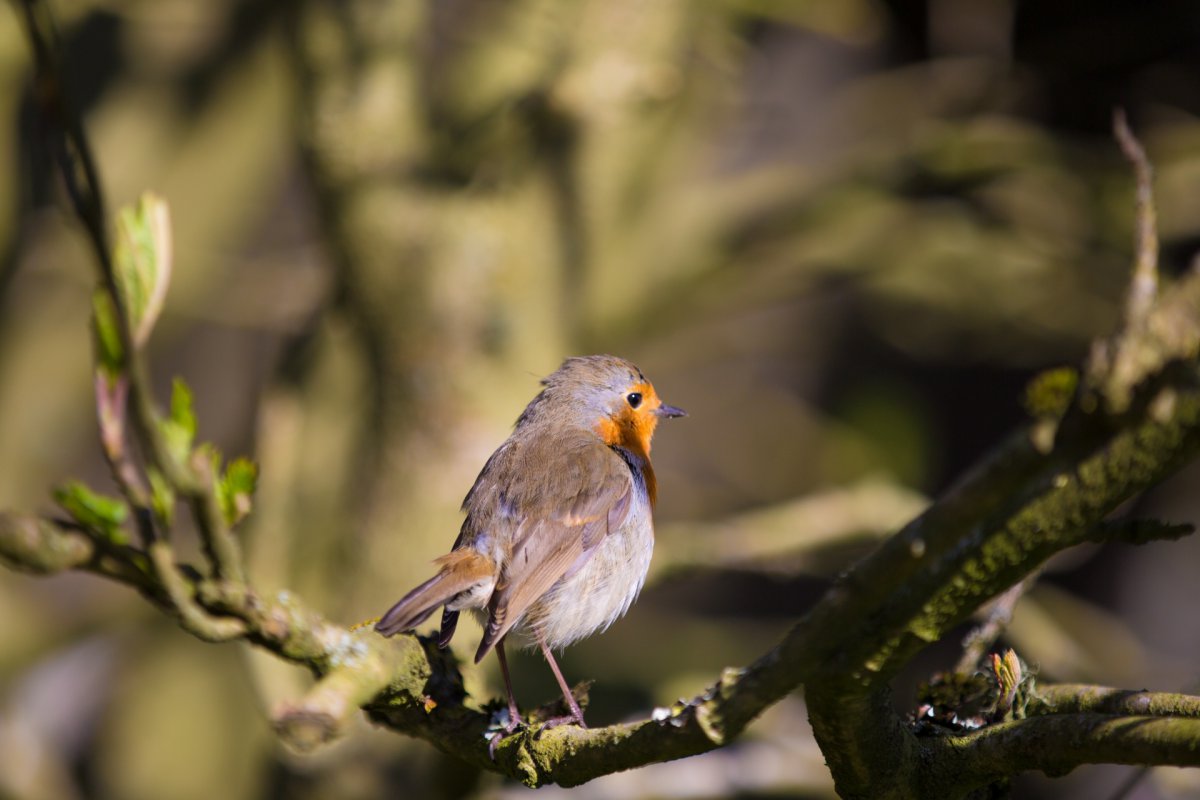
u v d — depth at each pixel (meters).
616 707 13.27
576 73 10.05
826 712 3.85
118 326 3.27
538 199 10.34
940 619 3.49
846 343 16.27
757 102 13.64
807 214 11.21
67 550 3.34
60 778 12.24
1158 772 8.70
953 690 4.61
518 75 11.01
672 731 4.03
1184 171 12.41
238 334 18.11
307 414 10.67
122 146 13.29
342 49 9.79
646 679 14.20
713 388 17.30
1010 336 14.38
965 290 13.87
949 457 15.73
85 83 13.36
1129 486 3.12
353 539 10.02
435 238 9.86
